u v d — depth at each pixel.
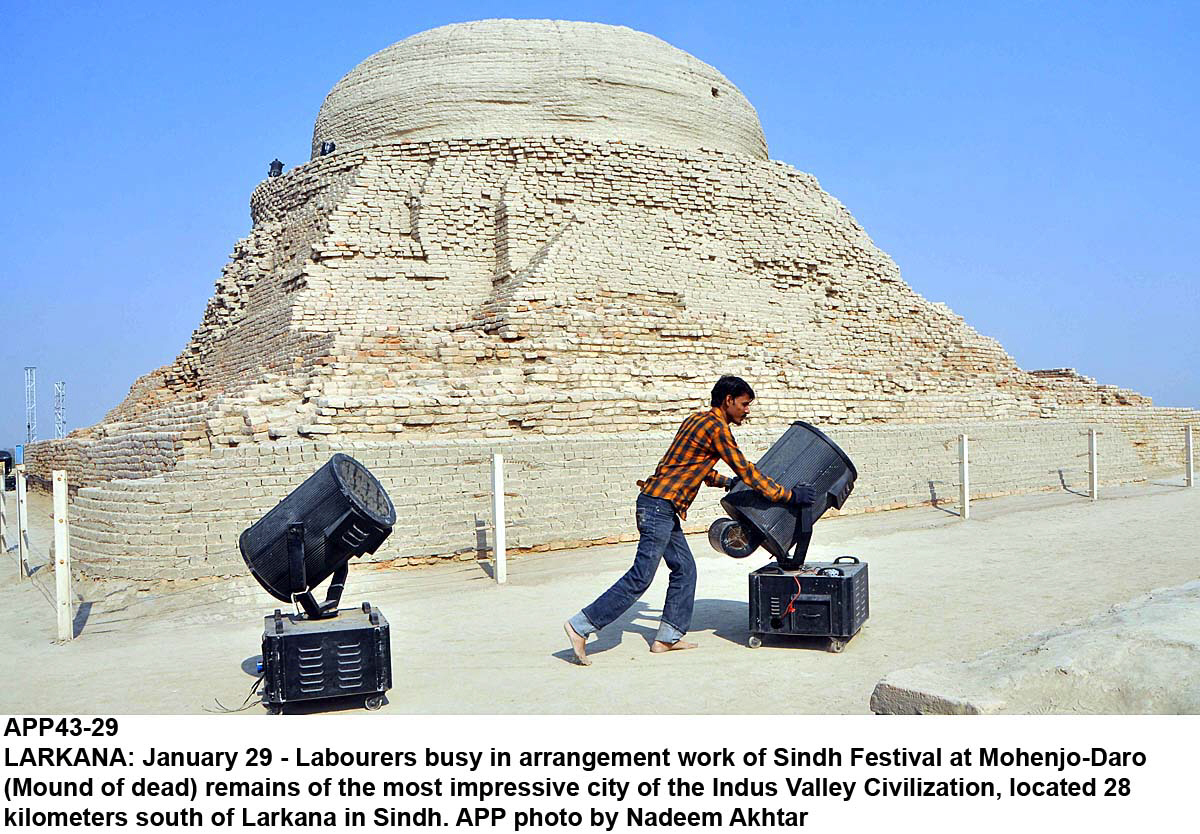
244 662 7.84
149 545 11.12
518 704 6.30
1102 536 14.46
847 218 30.09
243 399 15.41
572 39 27.41
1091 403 33.22
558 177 25.20
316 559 6.57
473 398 15.02
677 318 21.58
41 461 34.34
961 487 17.12
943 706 5.44
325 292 22.77
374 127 27.31
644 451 15.01
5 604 11.70
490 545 13.09
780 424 19.34
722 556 12.81
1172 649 5.44
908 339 28.95
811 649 7.62
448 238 24.22
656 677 6.88
